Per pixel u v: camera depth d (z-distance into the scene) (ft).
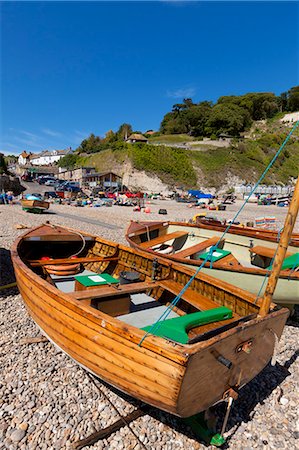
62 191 150.51
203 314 10.94
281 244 10.31
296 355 16.76
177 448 10.29
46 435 10.36
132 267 19.22
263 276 17.95
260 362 11.32
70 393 12.37
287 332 19.36
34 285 13.52
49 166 325.62
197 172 219.61
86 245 23.71
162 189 203.21
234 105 320.29
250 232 29.96
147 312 15.08
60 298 11.58
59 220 62.64
